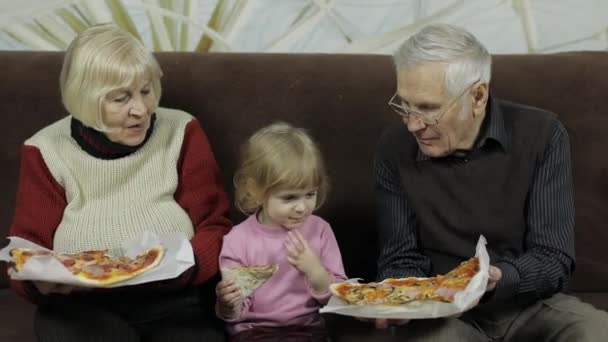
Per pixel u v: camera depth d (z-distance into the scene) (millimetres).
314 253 1585
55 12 2127
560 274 1559
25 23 2131
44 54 1913
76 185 1656
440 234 1621
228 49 2170
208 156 1756
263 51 2174
